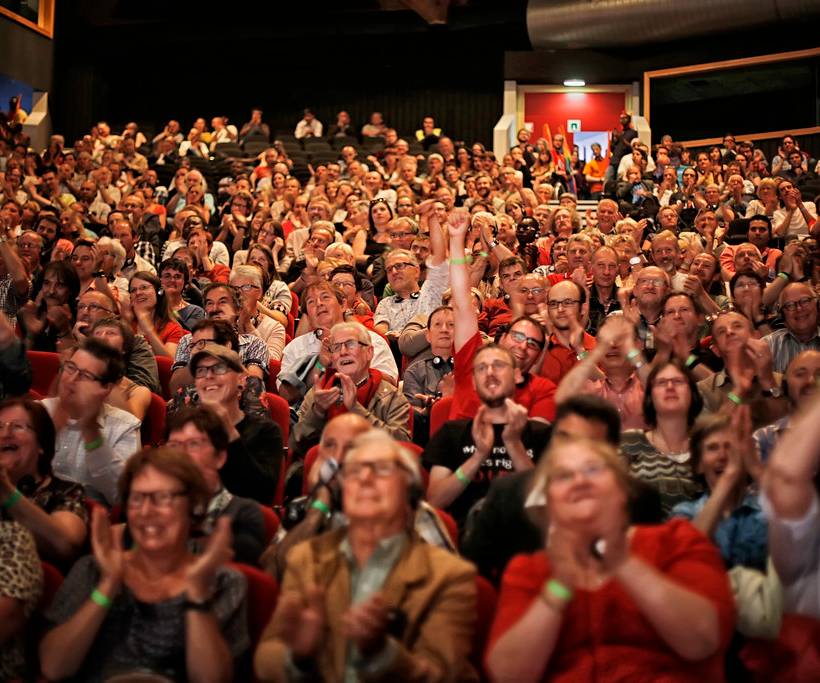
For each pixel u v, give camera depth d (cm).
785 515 220
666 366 319
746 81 1563
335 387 376
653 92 1611
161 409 393
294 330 605
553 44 1593
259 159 1310
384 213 825
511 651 200
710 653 202
